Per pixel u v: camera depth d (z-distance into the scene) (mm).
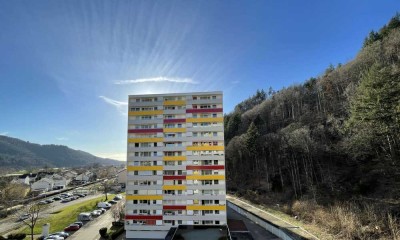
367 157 64375
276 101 127438
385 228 43594
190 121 60625
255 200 82250
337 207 54094
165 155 59719
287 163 85125
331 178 68875
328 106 94000
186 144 59719
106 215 75625
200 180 57938
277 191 82812
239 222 61375
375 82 50938
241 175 106188
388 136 52062
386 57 78938
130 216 57844
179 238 48312
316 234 48188
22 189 116125
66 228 61938
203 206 56750
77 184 176875
